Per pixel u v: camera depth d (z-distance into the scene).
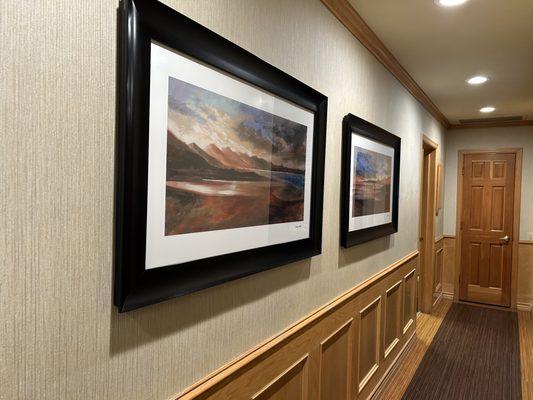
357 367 2.12
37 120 0.65
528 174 4.53
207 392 1.02
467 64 2.66
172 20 0.87
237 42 1.13
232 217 1.10
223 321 1.11
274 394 1.35
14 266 0.62
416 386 2.67
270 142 1.27
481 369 2.95
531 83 3.07
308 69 1.54
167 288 0.89
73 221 0.71
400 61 2.61
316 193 1.56
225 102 1.06
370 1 1.79
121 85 0.77
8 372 0.62
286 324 1.45
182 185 0.93
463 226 4.87
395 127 2.78
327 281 1.79
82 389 0.73
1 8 0.59
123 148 0.77
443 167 4.83
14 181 0.62
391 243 2.79
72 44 0.70
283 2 1.36
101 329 0.76
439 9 1.87
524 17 1.94
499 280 4.67
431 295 4.37
